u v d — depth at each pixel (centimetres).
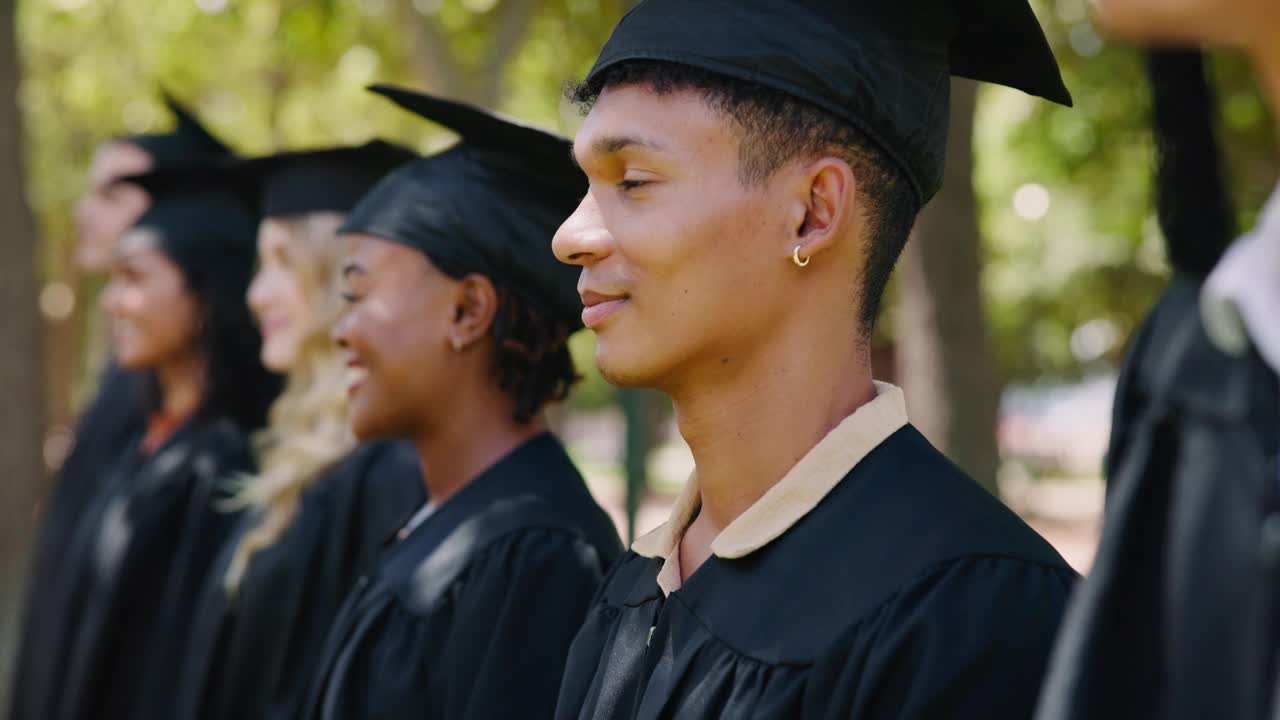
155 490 378
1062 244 1393
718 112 151
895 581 145
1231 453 97
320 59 1014
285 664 294
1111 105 787
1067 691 103
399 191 242
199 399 391
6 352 525
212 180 398
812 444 157
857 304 159
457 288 237
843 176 153
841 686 142
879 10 157
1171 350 103
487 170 242
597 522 235
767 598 152
